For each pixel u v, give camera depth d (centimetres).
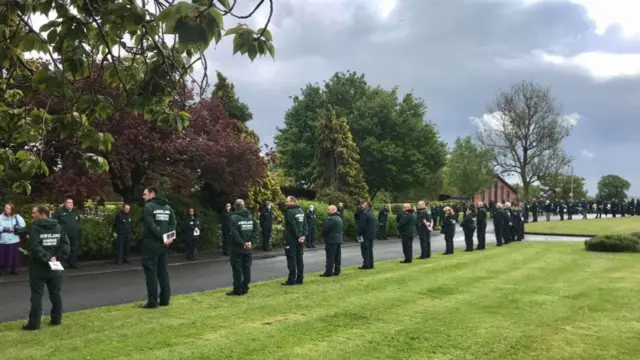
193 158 1850
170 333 694
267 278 1312
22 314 857
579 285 1105
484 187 6272
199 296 998
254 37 288
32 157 422
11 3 327
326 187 3328
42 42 343
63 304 942
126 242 1587
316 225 2516
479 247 2130
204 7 255
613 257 1720
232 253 1018
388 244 2506
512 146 6141
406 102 4888
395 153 4431
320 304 893
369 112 4631
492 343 654
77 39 339
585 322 767
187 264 1611
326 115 3553
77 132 403
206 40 259
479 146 6247
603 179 9675
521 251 1961
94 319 787
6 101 460
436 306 873
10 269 1316
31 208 1465
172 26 256
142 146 1723
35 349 618
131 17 298
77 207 1548
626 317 800
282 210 2488
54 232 743
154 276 884
